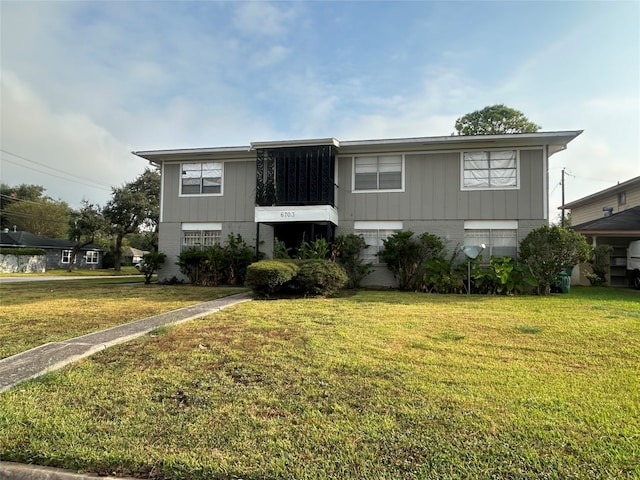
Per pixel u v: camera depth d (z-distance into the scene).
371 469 2.24
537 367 4.02
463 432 2.64
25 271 32.06
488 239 13.07
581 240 11.04
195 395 3.33
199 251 14.57
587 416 2.86
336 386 3.50
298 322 6.36
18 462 2.41
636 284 13.55
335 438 2.58
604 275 14.65
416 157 13.69
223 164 15.23
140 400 3.24
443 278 11.92
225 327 5.94
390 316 6.95
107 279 20.59
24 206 45.84
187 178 15.55
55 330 5.86
